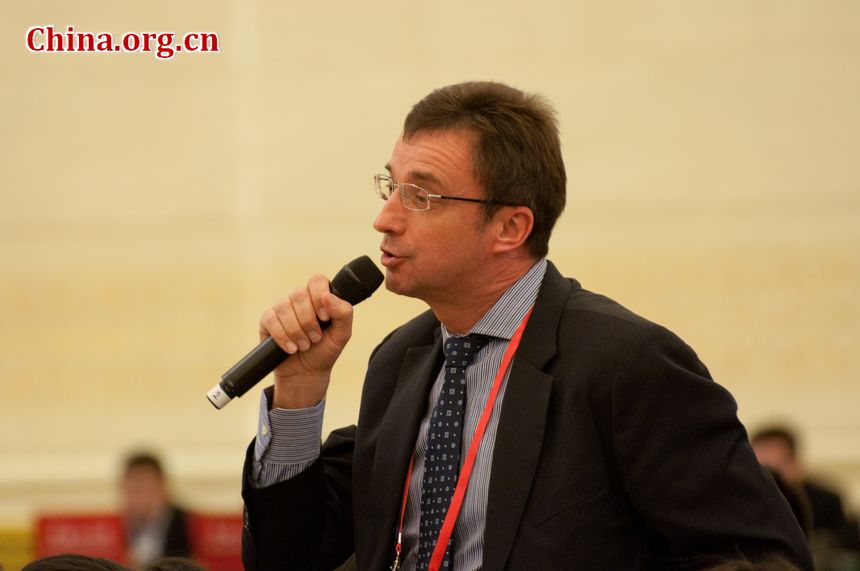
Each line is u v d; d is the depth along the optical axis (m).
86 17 28.08
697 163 26.45
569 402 6.49
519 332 6.86
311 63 27.64
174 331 27.50
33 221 27.89
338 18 27.58
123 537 18.58
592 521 6.33
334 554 7.47
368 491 7.05
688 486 6.27
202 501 26.73
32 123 28.02
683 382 6.39
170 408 27.36
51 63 28.06
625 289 26.34
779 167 26.27
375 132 27.44
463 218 6.80
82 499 27.02
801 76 26.36
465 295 6.92
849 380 25.66
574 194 26.59
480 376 6.90
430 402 7.09
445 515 6.62
